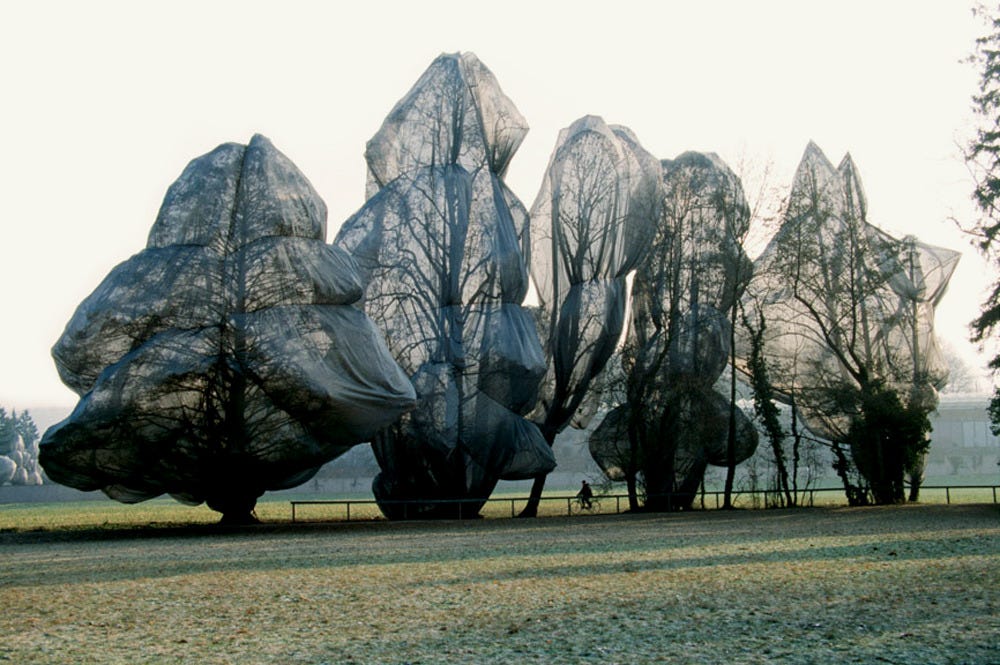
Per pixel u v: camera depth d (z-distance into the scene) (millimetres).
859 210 52031
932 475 98375
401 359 43688
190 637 12531
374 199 44938
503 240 44250
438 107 45656
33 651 11688
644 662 10492
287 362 34125
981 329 39375
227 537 31406
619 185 48594
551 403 49438
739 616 13203
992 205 38812
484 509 51656
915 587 15516
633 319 52938
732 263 48375
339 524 37688
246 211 35844
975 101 39375
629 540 27219
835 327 49406
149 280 34656
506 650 11297
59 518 48156
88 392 33844
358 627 13031
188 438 34844
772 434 47719
